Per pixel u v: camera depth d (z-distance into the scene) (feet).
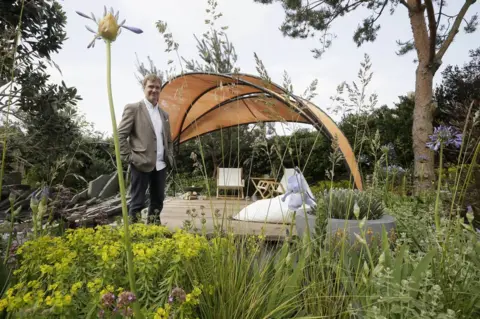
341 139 14.88
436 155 23.34
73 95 20.77
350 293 5.66
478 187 9.09
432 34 28.02
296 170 7.61
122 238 6.68
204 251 6.75
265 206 12.76
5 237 7.95
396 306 4.61
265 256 7.30
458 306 5.09
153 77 13.57
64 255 5.68
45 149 19.76
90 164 31.94
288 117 18.56
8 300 4.55
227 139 31.50
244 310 5.67
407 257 6.02
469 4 29.53
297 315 5.76
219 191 28.45
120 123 13.10
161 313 4.52
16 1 17.16
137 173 13.32
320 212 6.57
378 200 9.62
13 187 20.12
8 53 5.80
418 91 29.48
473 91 37.83
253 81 17.01
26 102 18.78
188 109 23.25
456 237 5.97
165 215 15.26
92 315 4.85
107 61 2.23
